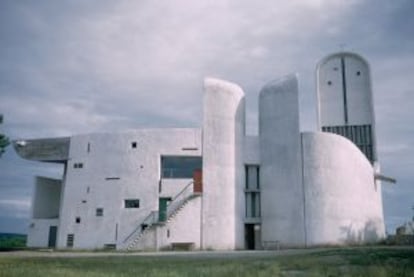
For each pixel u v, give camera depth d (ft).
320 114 182.39
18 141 155.43
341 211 137.59
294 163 140.56
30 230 156.46
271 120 147.02
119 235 138.62
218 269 56.24
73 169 148.36
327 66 186.50
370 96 179.42
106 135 147.02
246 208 146.82
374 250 93.66
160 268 59.00
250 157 147.74
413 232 167.02
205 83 144.25
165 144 142.20
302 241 135.03
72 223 143.95
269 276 50.26
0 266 61.57
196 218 135.13
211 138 140.87
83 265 65.87
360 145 176.04
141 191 139.95
